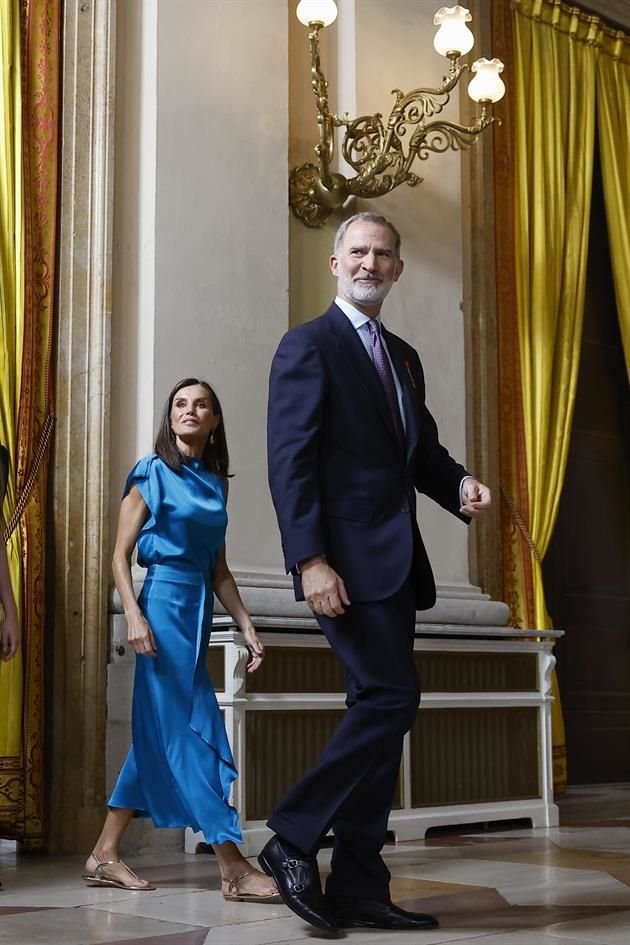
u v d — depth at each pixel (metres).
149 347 5.17
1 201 5.09
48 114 5.25
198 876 3.95
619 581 8.05
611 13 7.92
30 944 2.65
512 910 3.06
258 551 5.34
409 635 2.86
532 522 6.76
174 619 3.52
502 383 6.84
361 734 2.73
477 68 5.80
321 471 2.86
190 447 3.70
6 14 5.19
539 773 5.52
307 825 2.70
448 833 5.18
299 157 6.06
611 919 2.91
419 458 3.11
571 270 7.24
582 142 7.50
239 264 5.47
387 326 6.09
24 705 4.80
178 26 5.42
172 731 3.44
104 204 5.19
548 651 5.66
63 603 4.96
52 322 5.15
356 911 2.80
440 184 6.46
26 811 4.76
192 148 5.39
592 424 8.09
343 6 6.27
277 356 2.91
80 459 5.07
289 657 4.81
